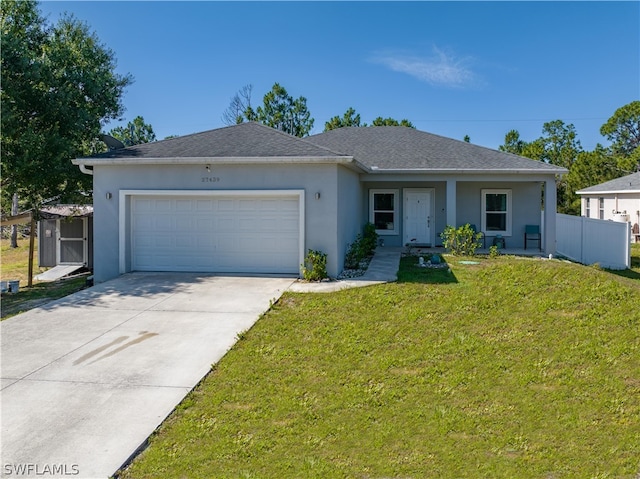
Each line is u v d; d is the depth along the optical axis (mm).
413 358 6270
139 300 9414
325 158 10992
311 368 6039
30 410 5039
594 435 4441
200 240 12055
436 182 17875
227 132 13477
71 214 17188
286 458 4180
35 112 14711
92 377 5875
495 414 4852
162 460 4148
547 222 15508
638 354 6176
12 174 14203
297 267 11703
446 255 14867
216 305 8953
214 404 5152
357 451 4270
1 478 3881
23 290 13469
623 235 14258
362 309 8336
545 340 6742
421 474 3934
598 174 31734
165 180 11844
